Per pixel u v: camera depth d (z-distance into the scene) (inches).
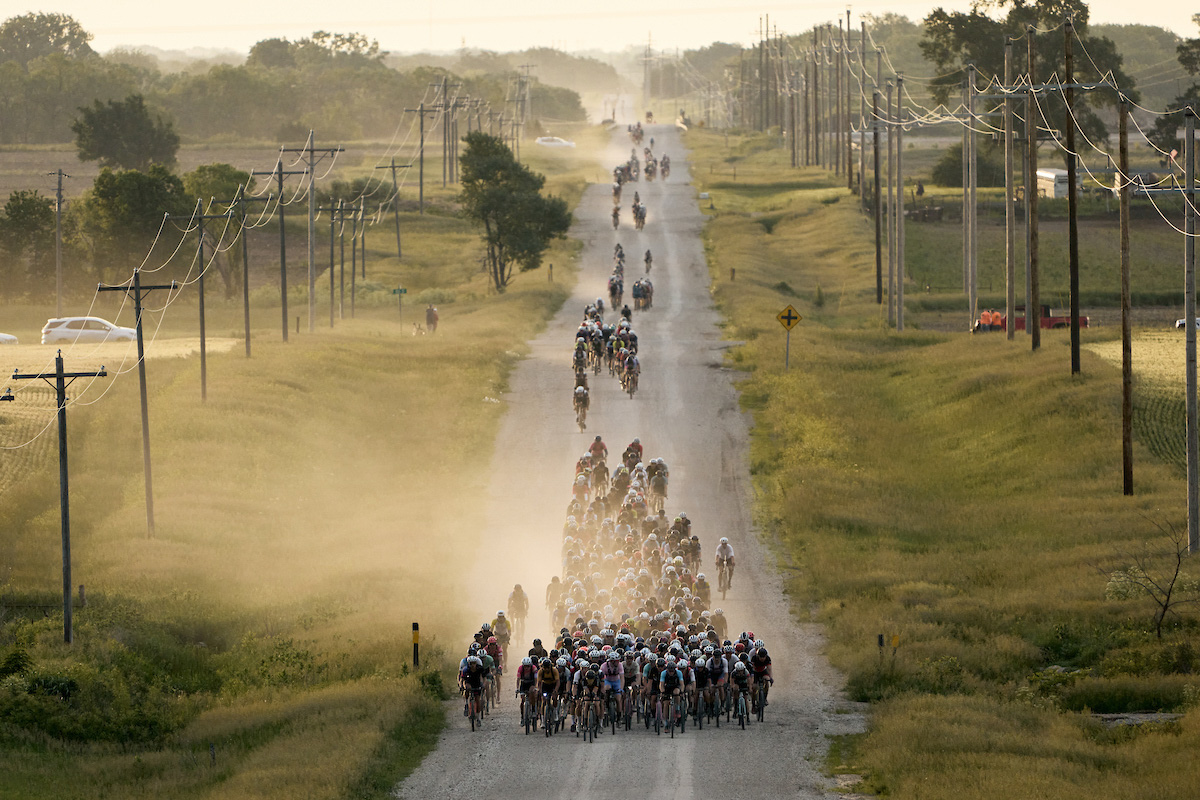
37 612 2588.6
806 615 2689.5
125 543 3031.5
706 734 2010.3
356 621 2615.7
